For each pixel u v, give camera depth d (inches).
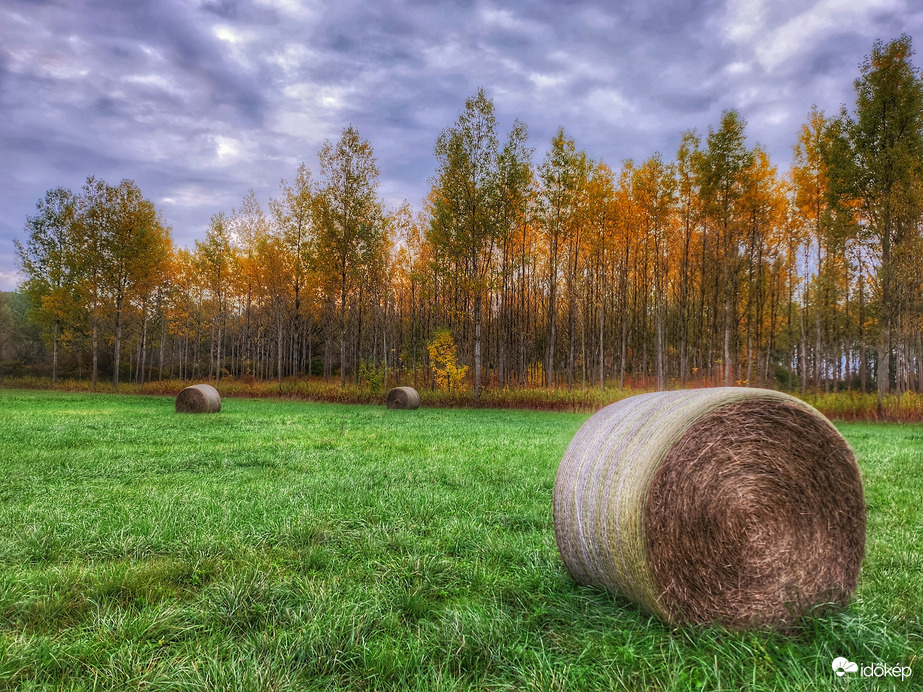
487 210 1197.1
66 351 2154.3
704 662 114.7
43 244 1619.1
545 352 1835.6
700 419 140.3
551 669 110.9
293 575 162.6
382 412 951.0
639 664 115.5
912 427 839.1
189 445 447.5
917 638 127.0
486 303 1624.0
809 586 142.9
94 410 855.1
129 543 188.9
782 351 2140.7
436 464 357.1
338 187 1275.8
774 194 1174.3
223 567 170.6
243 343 2128.4
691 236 1346.0
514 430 609.6
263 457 384.5
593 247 1306.6
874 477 332.2
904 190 917.2
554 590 157.4
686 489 137.5
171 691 105.7
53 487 279.1
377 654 117.0
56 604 139.9
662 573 134.1
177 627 130.4
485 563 178.9
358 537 203.0
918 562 178.5
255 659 113.1
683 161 1203.9
